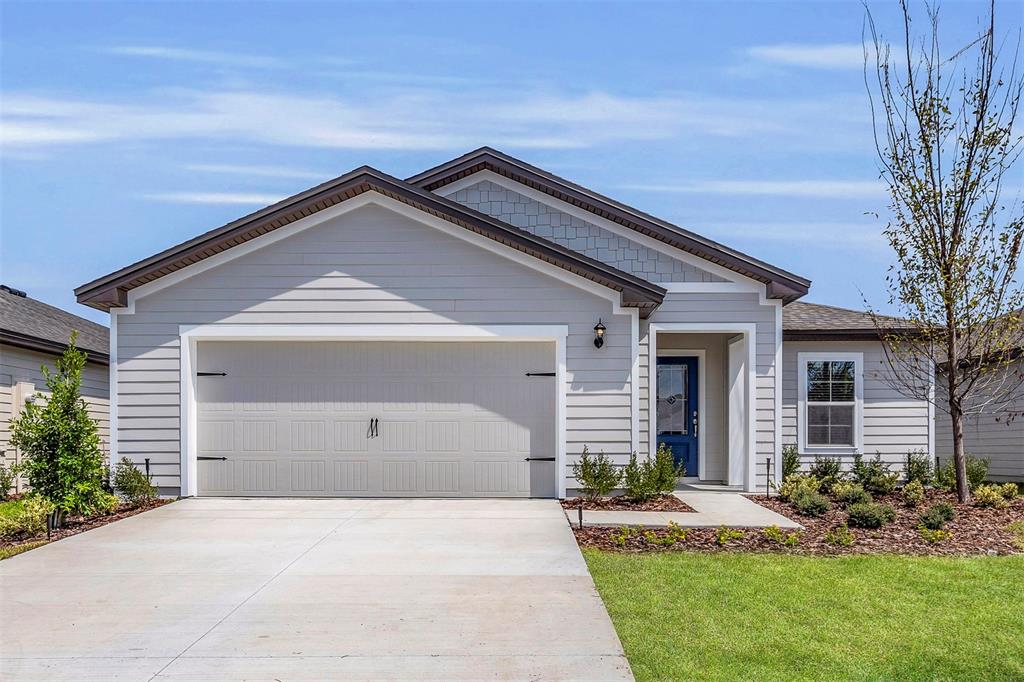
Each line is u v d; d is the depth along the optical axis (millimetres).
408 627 5719
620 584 6879
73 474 10008
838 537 8727
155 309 11852
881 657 5254
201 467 11945
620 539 8727
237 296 11844
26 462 10047
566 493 11750
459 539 8781
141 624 5805
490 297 11805
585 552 8148
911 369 12852
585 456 11484
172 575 7219
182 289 11859
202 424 11977
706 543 8648
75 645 5367
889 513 9867
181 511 10641
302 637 5512
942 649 5414
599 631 5645
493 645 5359
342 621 5855
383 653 5211
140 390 11805
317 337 11828
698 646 5398
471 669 4949
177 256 11508
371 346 12031
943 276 11188
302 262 11852
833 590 6734
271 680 4785
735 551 8258
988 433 16797
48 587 6824
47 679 4809
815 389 15000
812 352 15000
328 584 6879
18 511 9422
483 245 11797
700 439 15438
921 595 6641
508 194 13602
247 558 7883
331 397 12008
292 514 10398
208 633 5598
